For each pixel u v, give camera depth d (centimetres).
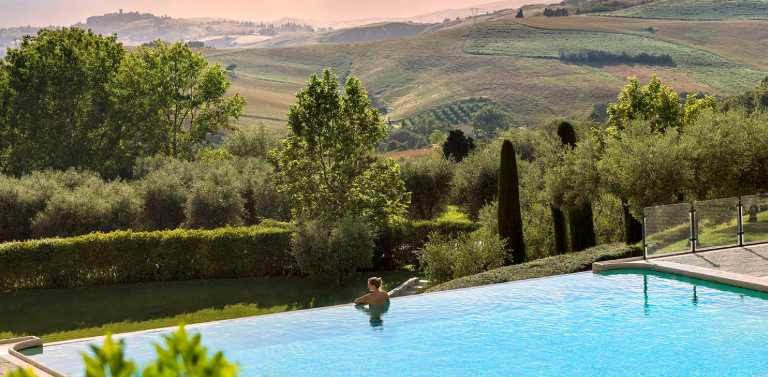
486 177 3612
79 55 5162
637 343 1080
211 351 1118
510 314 1315
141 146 5338
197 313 2094
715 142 2083
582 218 2364
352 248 2388
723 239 1792
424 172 3822
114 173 5078
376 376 989
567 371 972
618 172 2061
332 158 3016
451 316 1324
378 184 2908
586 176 2241
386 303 1428
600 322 1215
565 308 1331
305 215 2795
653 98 2983
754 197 1844
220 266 2581
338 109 2859
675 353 1020
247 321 1330
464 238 2333
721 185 2109
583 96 19888
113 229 3067
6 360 963
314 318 1347
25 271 2383
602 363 997
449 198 3859
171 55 5600
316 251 2377
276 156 2897
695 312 1242
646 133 2241
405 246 2795
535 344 1110
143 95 5375
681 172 1942
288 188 2856
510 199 2283
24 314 2080
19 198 3123
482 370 998
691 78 19988
